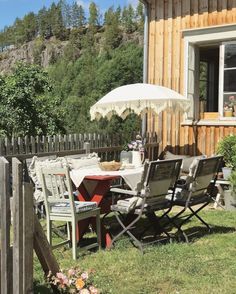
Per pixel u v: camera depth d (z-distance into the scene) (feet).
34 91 45.01
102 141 28.27
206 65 36.58
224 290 13.12
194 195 18.94
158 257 16.11
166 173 17.44
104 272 14.70
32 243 10.34
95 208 17.35
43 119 44.78
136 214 18.58
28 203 10.18
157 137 32.65
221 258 16.05
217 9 29.66
